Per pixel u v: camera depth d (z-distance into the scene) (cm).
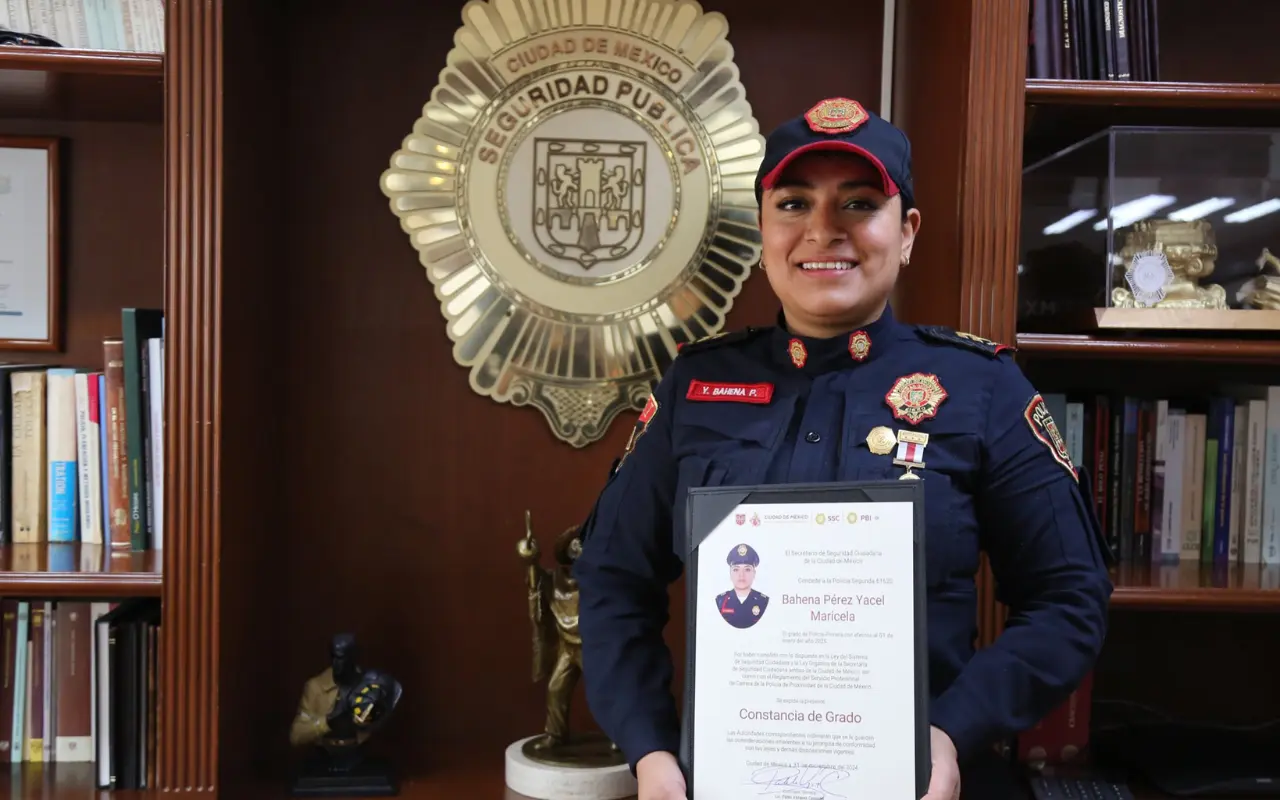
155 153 186
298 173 188
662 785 112
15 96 168
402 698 191
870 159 118
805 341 127
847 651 108
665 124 189
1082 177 165
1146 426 175
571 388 190
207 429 153
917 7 178
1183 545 175
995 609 156
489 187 188
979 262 155
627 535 130
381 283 189
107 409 167
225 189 155
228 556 158
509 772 167
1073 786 162
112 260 186
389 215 189
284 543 189
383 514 190
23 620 169
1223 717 189
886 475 118
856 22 191
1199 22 188
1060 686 115
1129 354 156
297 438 189
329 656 188
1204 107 158
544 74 188
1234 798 161
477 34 187
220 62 152
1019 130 154
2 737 169
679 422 130
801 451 122
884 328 128
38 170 183
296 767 176
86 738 170
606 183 189
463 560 191
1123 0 161
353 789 166
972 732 112
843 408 124
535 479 192
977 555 121
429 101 187
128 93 166
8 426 173
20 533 173
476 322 189
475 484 191
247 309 166
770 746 108
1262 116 164
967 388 123
